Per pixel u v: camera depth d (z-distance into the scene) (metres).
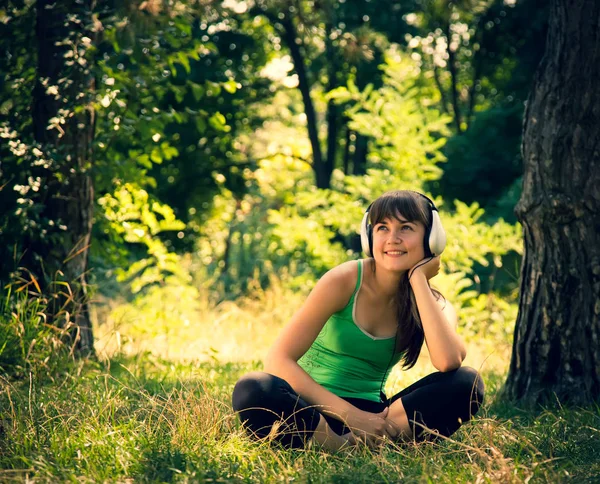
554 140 4.33
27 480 2.51
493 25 16.64
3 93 5.95
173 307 7.62
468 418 3.13
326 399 3.12
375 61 16.34
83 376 4.44
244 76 16.56
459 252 9.19
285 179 22.08
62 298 5.58
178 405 3.33
